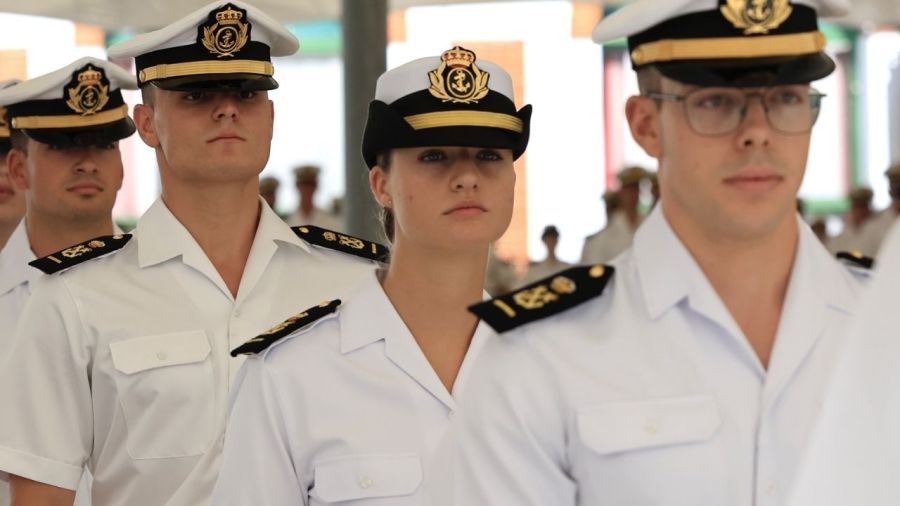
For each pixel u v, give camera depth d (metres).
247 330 4.74
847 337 1.94
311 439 3.73
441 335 3.88
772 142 2.91
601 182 17.78
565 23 17.31
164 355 4.60
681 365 3.06
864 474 1.89
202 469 4.54
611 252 14.23
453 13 17.00
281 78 18.25
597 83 17.52
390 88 3.80
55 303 4.65
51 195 5.55
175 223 4.82
